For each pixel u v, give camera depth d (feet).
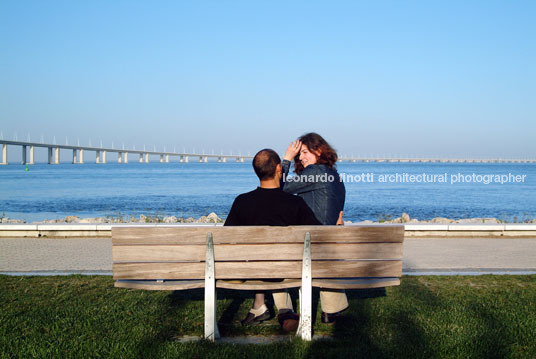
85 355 10.44
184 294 15.67
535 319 12.87
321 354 10.71
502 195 122.42
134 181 193.57
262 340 11.79
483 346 10.93
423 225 28.68
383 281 11.76
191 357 10.34
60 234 28.12
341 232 11.48
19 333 11.80
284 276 11.60
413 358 10.41
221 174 284.82
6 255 22.56
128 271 11.43
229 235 11.34
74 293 15.53
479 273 18.79
